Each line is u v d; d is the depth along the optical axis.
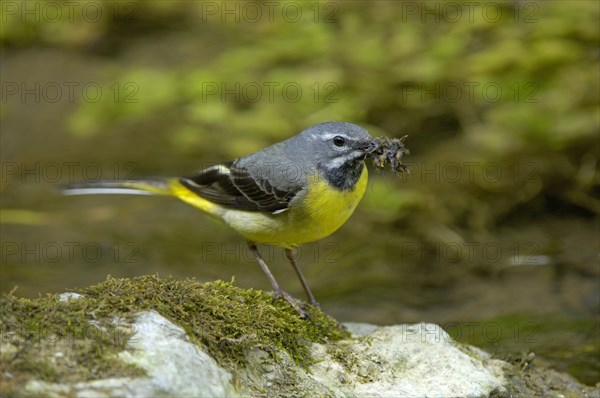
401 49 16.84
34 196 14.86
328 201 8.48
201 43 18.89
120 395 5.07
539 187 14.18
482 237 13.20
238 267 12.67
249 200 8.84
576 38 16.61
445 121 15.99
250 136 15.70
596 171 14.44
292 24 18.36
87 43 19.22
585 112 15.14
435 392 6.89
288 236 8.80
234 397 5.69
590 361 8.84
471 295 11.27
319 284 11.98
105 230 13.84
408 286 11.75
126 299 5.97
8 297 5.68
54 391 4.96
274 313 7.02
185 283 6.55
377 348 7.34
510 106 15.58
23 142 16.47
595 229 13.20
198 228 14.07
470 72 16.06
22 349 5.20
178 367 5.43
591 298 10.84
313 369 6.80
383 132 15.66
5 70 18.45
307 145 8.59
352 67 16.67
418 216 13.80
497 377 7.68
